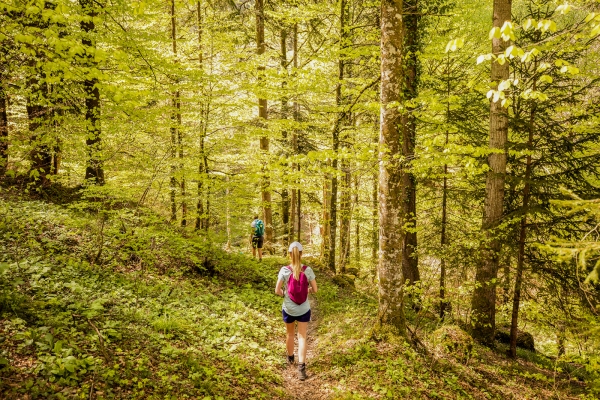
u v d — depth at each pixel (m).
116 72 7.46
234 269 10.58
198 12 13.55
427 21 11.24
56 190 10.70
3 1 4.19
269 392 4.82
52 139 7.60
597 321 6.67
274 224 22.12
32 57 5.40
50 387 3.26
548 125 8.69
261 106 15.28
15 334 3.79
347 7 11.84
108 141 8.73
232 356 5.38
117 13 7.24
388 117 6.24
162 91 10.07
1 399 2.94
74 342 4.06
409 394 5.09
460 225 11.46
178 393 3.97
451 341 7.16
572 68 3.20
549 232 8.64
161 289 7.30
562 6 3.21
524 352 10.34
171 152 9.82
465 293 8.36
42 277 5.70
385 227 6.38
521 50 3.19
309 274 5.76
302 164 7.60
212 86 10.45
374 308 9.43
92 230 8.06
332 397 4.94
